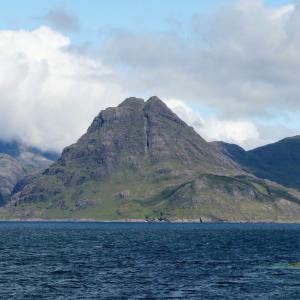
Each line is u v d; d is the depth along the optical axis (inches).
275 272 6264.8
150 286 5167.3
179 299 4530.0
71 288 5022.1
